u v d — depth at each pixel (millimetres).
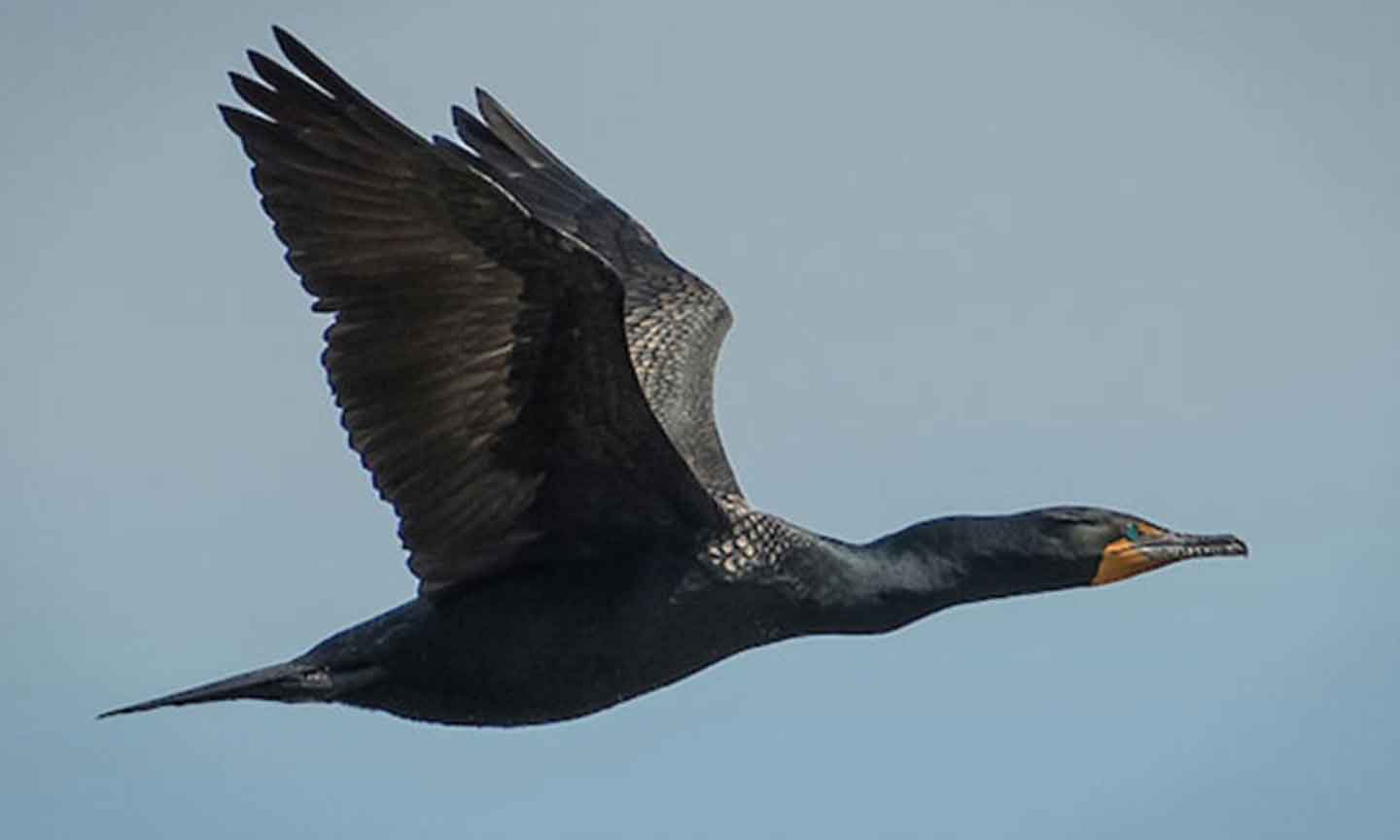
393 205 12336
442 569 13789
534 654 14008
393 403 12984
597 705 14320
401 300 12656
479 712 14164
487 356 12922
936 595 14984
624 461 13656
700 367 16859
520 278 12562
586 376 13102
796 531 14680
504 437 13344
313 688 13766
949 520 15148
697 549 14242
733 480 15930
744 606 14430
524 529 13828
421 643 13891
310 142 12203
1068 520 15133
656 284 17609
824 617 14750
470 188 12203
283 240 12375
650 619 14148
